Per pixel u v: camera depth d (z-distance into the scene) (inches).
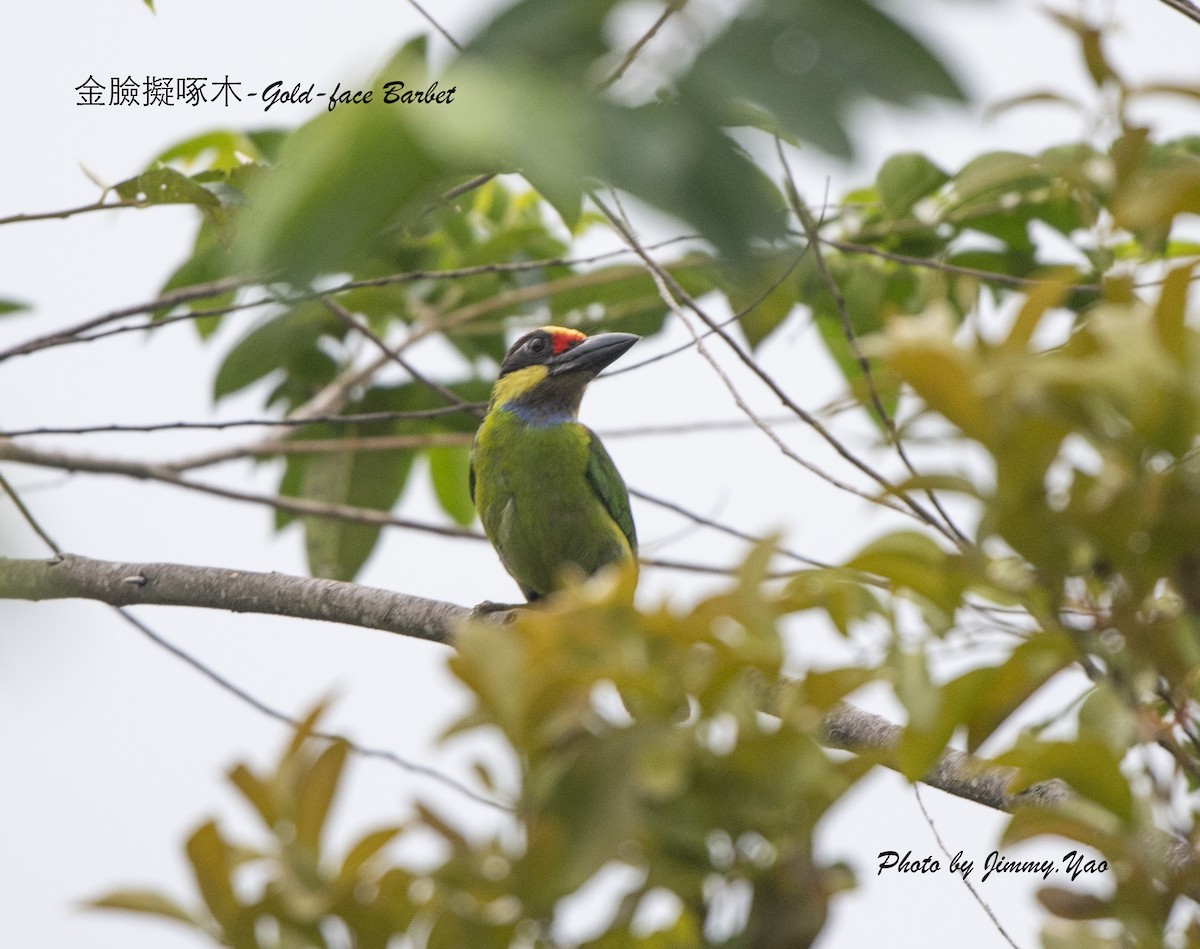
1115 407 144.3
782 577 163.3
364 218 93.5
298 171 97.4
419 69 94.9
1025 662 159.5
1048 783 240.7
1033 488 143.3
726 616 153.1
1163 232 171.0
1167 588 161.8
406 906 153.7
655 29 94.6
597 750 148.3
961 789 248.2
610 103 93.5
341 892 153.5
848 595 160.2
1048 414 141.1
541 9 95.0
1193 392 139.9
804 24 90.8
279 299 113.7
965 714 161.8
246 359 426.3
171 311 421.1
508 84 93.5
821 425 267.0
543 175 93.9
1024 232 389.7
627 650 152.9
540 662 151.9
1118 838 160.1
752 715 152.9
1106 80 168.7
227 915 158.1
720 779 151.9
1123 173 168.7
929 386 141.6
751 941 149.5
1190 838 164.1
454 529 418.0
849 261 406.9
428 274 361.7
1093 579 155.3
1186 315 143.3
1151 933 159.5
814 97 88.7
